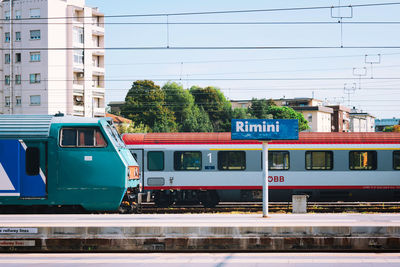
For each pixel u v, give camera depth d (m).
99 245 11.65
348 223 12.43
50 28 56.03
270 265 10.23
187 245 11.62
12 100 57.44
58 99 57.09
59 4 57.12
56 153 15.34
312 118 97.25
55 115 15.97
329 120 104.56
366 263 10.37
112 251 11.64
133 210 17.16
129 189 16.95
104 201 15.42
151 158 23.50
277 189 23.12
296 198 18.17
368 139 23.25
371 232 11.65
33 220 13.22
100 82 63.66
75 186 15.33
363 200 23.38
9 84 57.72
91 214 15.25
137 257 11.09
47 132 15.39
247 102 111.38
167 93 82.50
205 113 79.75
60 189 15.30
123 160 15.57
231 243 11.62
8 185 15.21
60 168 15.33
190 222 12.77
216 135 23.58
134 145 23.50
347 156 23.12
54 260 10.78
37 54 56.44
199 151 23.34
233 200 23.31
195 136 23.55
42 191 15.27
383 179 23.08
